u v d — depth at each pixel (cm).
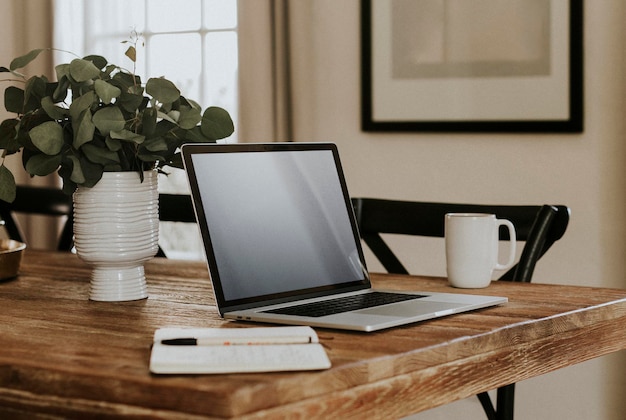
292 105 326
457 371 125
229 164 158
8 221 281
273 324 140
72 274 196
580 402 294
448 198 314
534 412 301
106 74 161
